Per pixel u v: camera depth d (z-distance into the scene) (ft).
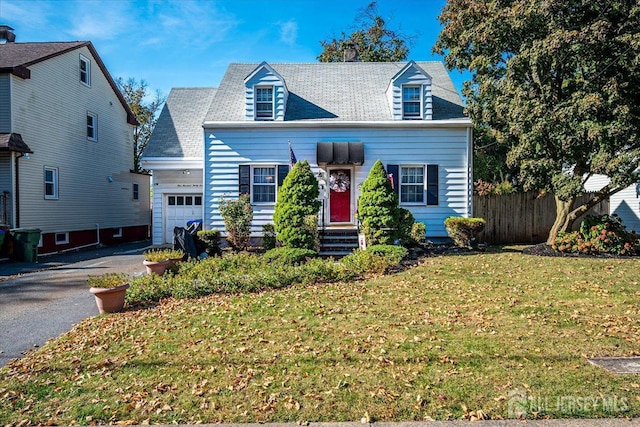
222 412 11.27
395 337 16.75
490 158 82.94
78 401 12.12
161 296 24.38
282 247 35.86
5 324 20.40
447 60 46.29
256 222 46.21
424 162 45.96
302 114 47.21
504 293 23.82
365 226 36.52
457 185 46.09
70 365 14.74
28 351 16.74
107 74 64.44
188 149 50.75
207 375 13.55
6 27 59.06
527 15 36.40
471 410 11.06
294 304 22.08
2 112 45.19
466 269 30.45
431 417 10.77
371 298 23.17
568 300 22.09
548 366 13.69
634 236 36.70
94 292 21.40
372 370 13.62
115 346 16.52
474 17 44.14
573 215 40.29
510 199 51.70
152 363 14.65
